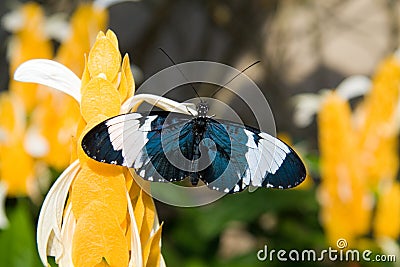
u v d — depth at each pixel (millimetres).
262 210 1255
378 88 1041
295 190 1253
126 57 515
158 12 1733
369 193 1024
